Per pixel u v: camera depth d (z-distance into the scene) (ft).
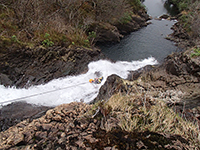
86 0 51.06
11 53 29.19
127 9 68.80
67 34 40.86
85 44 44.14
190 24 66.13
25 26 33.06
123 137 8.27
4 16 31.81
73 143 8.69
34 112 23.49
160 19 91.09
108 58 45.44
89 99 27.50
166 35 68.28
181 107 11.40
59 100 26.66
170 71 20.89
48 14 43.27
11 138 9.84
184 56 19.85
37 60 31.81
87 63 39.09
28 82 29.19
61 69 34.09
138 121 9.30
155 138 8.03
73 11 48.70
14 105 24.18
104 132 9.00
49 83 30.58
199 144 7.54
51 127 10.52
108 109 10.55
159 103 11.41
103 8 55.93
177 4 104.99
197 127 8.59
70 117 11.48
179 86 16.84
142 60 47.62
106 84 20.85
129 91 14.52
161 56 50.80
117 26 65.10
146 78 19.70
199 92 14.38
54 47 34.81
